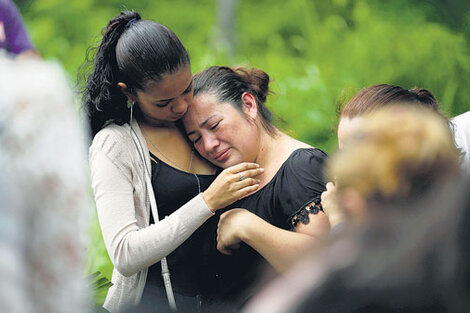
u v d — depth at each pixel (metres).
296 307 2.99
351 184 3.18
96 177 5.59
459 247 2.98
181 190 5.84
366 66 14.99
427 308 2.92
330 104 13.37
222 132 5.82
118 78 5.60
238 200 5.88
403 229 3.03
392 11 16.67
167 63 5.40
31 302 3.10
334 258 3.04
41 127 3.13
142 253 5.41
